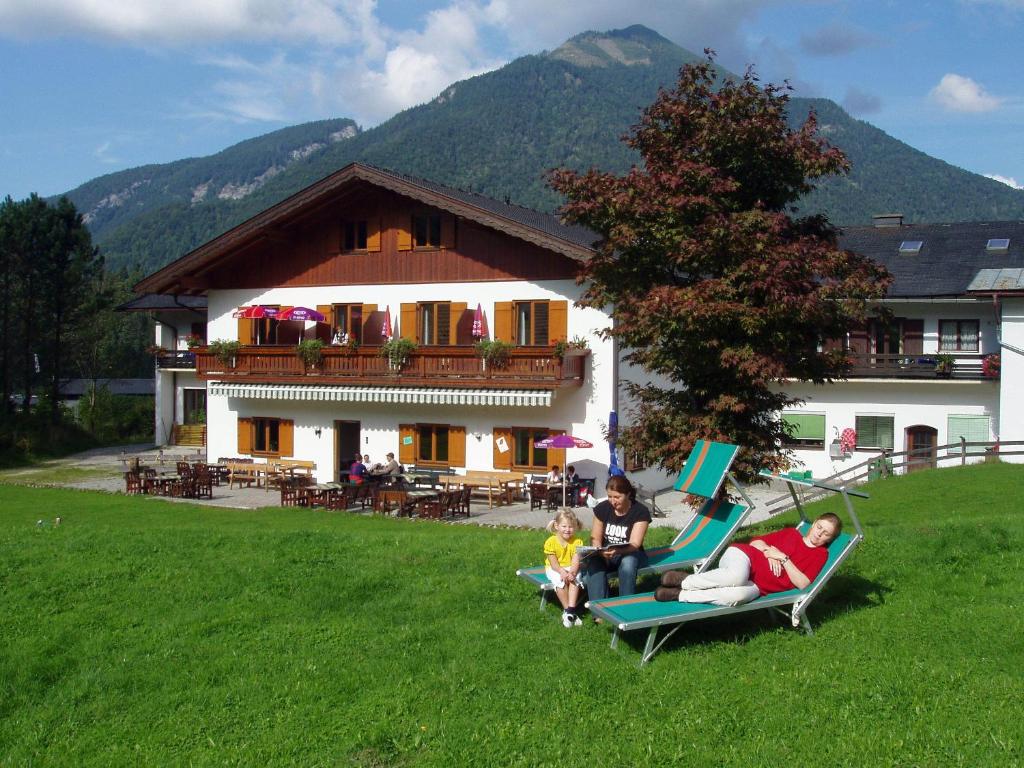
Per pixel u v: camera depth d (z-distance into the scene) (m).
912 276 34.34
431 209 31.72
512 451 30.28
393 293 32.25
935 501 22.64
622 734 6.81
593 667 7.96
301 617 9.56
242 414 35.22
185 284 35.03
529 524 24.92
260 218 32.44
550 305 29.58
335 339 32.97
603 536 9.66
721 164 13.86
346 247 33.22
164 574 11.09
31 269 48.78
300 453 34.00
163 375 48.47
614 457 28.25
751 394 13.67
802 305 12.29
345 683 7.84
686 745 6.62
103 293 53.22
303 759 6.65
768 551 8.81
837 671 7.80
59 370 52.34
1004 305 30.20
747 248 12.51
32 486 33.69
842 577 10.44
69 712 7.59
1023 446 29.91
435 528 23.14
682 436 13.64
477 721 7.05
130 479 31.69
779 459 13.62
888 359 32.81
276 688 7.82
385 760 6.60
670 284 13.84
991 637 8.52
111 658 8.61
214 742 6.98
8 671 8.30
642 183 13.35
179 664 8.40
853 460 33.72
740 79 13.79
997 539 11.88
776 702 7.24
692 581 8.56
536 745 6.70
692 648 8.40
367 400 30.98
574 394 29.42
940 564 10.96
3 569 11.34
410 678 7.89
